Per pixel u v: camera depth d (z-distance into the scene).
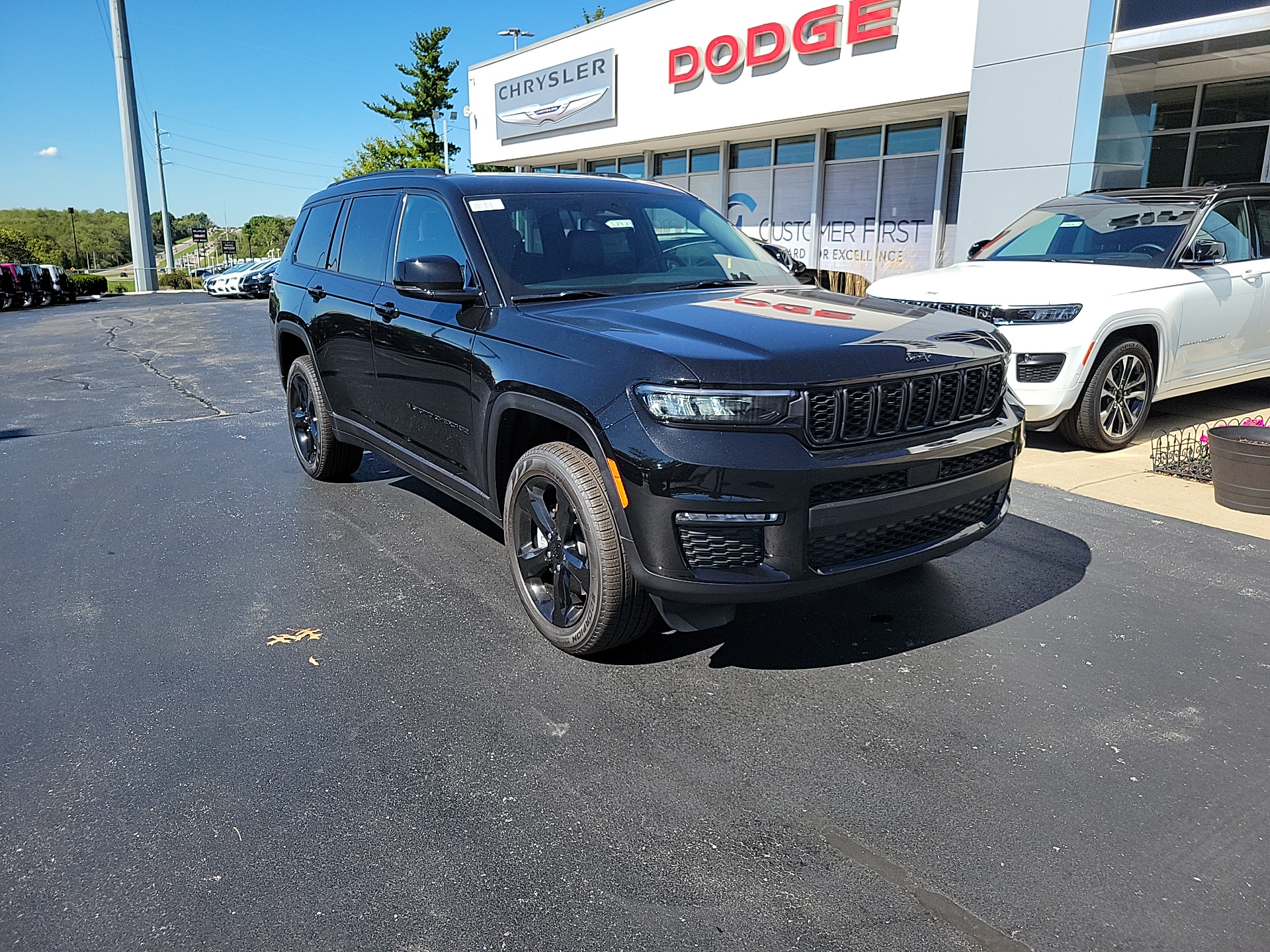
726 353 2.83
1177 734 2.82
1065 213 7.33
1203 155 11.12
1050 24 10.05
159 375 11.13
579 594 3.33
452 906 2.11
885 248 15.46
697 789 2.56
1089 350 5.82
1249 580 4.02
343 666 3.32
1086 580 4.04
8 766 2.69
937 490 3.03
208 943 1.99
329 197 5.59
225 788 2.57
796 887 2.16
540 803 2.50
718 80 16.12
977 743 2.78
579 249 3.98
